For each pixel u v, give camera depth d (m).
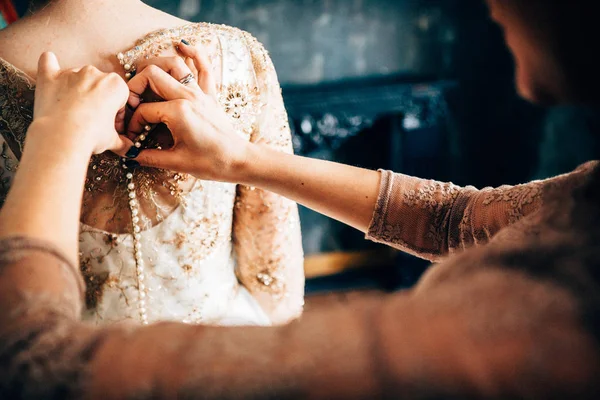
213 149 0.61
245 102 0.67
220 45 0.64
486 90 2.39
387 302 0.37
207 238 0.69
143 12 0.63
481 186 2.53
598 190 0.39
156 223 0.65
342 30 2.18
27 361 0.35
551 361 0.31
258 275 0.80
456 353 0.32
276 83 0.71
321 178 0.65
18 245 0.39
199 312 0.72
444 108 2.30
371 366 0.32
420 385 0.32
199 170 0.62
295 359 0.33
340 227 2.50
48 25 0.60
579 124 2.27
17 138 0.60
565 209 0.40
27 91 0.59
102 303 0.68
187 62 0.62
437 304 0.35
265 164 0.63
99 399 0.33
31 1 0.61
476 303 0.34
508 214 0.57
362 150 2.41
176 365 0.34
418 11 2.22
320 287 2.49
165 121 0.60
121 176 0.63
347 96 2.17
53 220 0.43
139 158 0.61
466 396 0.31
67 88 0.53
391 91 2.21
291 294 0.83
